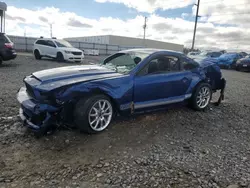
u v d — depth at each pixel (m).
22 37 27.56
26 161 2.97
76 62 16.23
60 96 3.40
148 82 4.27
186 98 5.05
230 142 3.89
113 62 4.92
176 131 4.18
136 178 2.72
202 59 6.12
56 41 16.38
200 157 3.31
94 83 3.64
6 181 2.57
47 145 3.37
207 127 4.49
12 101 5.28
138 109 4.29
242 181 2.77
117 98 3.89
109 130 3.97
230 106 6.14
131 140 3.70
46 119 3.38
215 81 5.90
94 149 3.35
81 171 2.82
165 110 5.21
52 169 2.83
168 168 2.96
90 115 3.64
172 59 4.83
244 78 13.12
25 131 3.76
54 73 3.92
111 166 2.95
